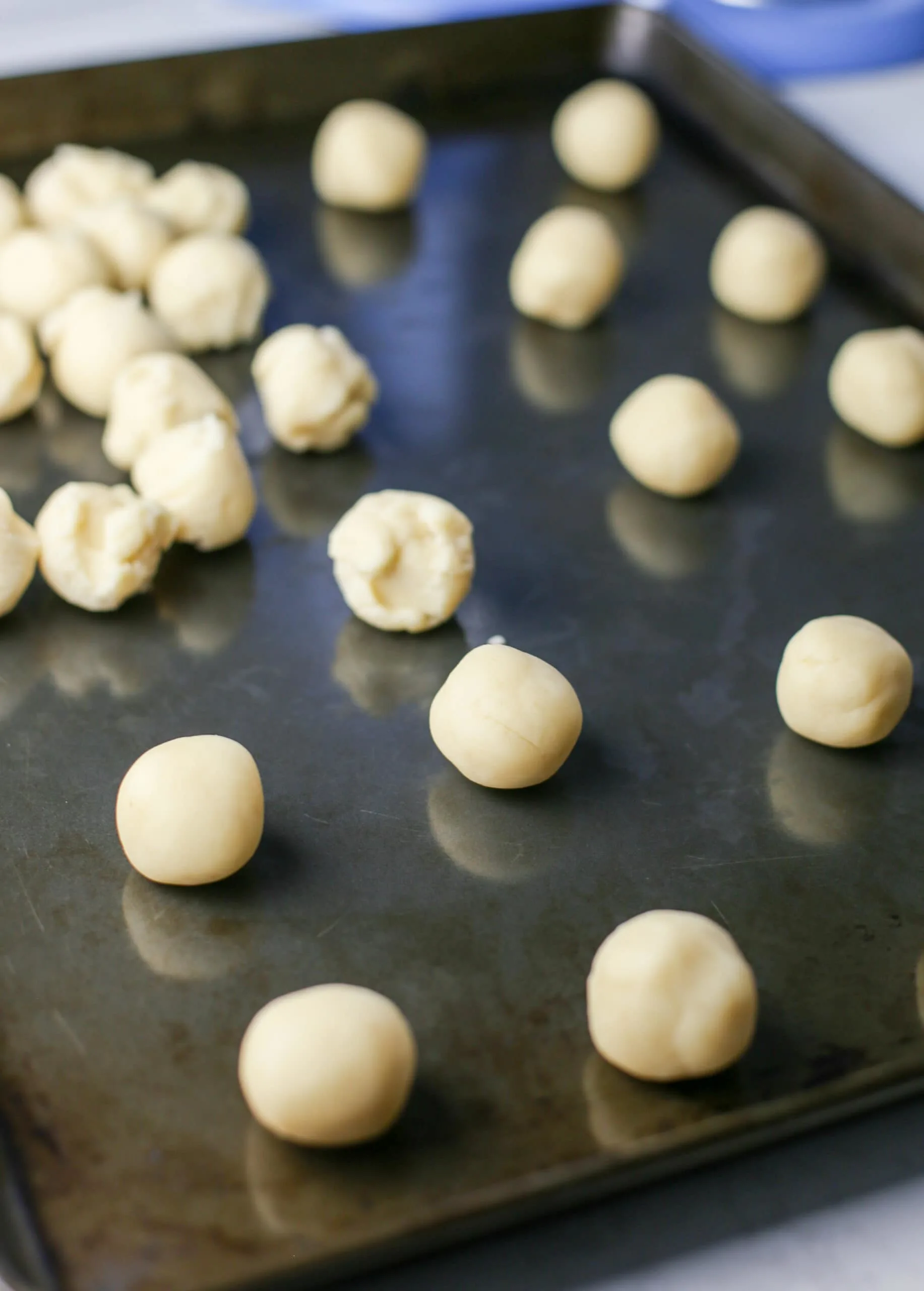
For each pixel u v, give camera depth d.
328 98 0.70
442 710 0.49
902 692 0.50
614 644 0.53
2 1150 0.42
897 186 0.67
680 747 0.51
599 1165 0.42
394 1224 0.41
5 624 0.53
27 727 0.50
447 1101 0.44
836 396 0.59
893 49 0.74
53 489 0.56
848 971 0.46
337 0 0.76
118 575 0.52
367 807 0.49
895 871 0.48
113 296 0.59
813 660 0.50
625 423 0.57
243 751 0.48
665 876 0.48
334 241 0.66
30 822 0.48
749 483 0.58
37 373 0.58
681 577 0.55
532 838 0.48
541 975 0.46
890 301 0.63
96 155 0.65
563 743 0.49
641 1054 0.43
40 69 0.66
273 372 0.57
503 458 0.58
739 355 0.62
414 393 0.60
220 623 0.53
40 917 0.46
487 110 0.71
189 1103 0.43
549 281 0.62
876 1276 0.42
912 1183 0.43
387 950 0.46
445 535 0.53
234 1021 0.45
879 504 0.57
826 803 0.49
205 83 0.68
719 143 0.69
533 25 0.70
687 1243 0.42
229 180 0.65
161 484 0.54
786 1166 0.43
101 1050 0.44
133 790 0.47
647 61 0.71
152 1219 0.42
